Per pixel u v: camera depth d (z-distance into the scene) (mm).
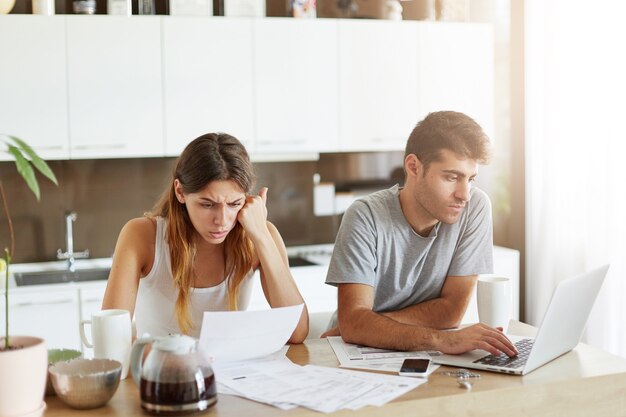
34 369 1470
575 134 3867
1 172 3844
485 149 2072
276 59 3889
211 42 3791
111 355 1740
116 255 2172
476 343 1883
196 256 2230
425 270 2324
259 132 3891
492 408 1652
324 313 2756
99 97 3666
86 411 1542
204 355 1551
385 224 2232
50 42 3586
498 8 4348
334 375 1752
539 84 4121
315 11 4020
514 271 4117
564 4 3887
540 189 4148
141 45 3699
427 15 4172
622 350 3561
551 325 1770
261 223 2174
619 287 3582
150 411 1513
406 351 1957
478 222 2340
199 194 2027
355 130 4027
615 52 3549
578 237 3887
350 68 3998
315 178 4312
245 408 1548
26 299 3420
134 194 4062
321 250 4297
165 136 3764
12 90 3557
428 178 2113
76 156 3662
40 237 3936
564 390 1721
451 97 4156
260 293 3734
